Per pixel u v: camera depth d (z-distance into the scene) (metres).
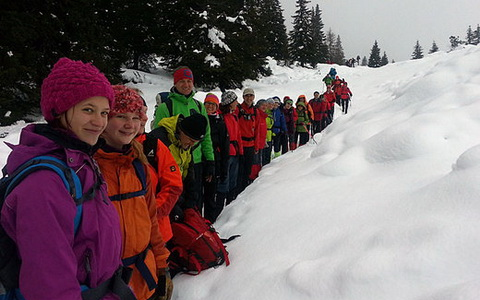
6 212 1.03
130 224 1.70
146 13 16.98
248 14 17.84
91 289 1.23
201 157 3.98
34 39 9.76
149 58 20.62
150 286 1.76
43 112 1.20
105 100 1.23
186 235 2.67
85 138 1.21
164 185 2.29
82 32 11.43
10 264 1.04
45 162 1.10
